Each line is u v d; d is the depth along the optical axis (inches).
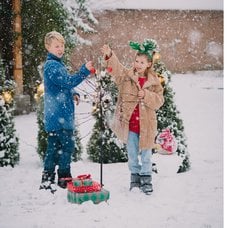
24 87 581.0
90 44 639.1
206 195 220.7
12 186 233.5
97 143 291.1
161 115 274.7
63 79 222.5
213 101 652.7
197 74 1003.9
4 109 281.7
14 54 547.8
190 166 284.2
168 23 998.4
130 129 223.5
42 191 221.5
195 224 181.2
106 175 256.8
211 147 371.6
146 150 221.3
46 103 229.5
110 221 183.8
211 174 264.5
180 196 218.5
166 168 257.8
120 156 288.8
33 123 496.1
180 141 275.9
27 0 550.0
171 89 279.0
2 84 309.4
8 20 566.6
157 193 221.9
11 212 195.6
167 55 1005.2
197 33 1024.2
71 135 230.8
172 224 180.7
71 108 230.4
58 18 557.3
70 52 573.6
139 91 217.8
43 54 569.9
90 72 224.5
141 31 971.3
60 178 230.1
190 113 554.6
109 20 933.2
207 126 473.4
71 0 628.4
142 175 221.1
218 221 184.9
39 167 283.4
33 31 561.3
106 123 285.7
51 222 182.5
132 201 210.2
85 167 274.5
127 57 944.9
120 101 227.1
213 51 1036.5
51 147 229.5
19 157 300.0
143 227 177.2
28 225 178.9
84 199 204.5
